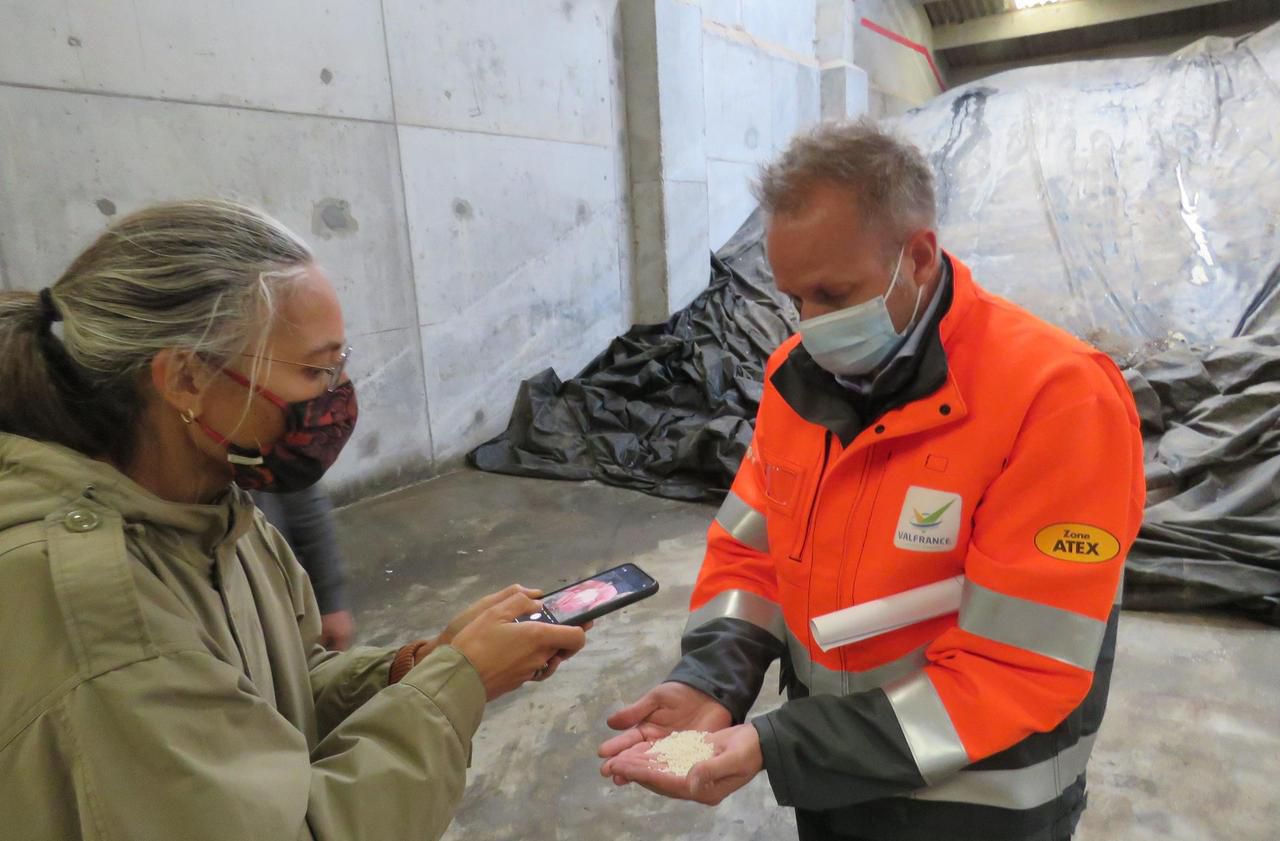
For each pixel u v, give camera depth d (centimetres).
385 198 423
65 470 72
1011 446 90
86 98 304
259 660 94
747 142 729
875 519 97
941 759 87
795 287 95
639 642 278
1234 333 454
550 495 436
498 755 221
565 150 535
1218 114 573
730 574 125
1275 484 320
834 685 106
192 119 337
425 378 459
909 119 721
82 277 75
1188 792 197
